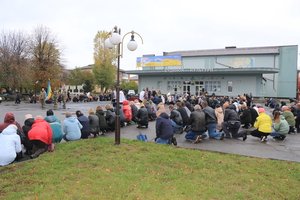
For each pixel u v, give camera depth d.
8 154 7.36
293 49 47.78
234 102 19.08
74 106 31.39
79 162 7.24
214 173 6.71
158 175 6.39
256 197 5.38
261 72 41.62
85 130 11.00
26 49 48.88
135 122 15.79
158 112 12.49
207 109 11.92
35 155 8.21
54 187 5.56
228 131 11.96
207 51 54.53
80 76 62.50
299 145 10.77
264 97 46.06
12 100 42.44
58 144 9.36
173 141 10.10
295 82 47.75
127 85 60.22
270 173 6.86
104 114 12.96
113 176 6.21
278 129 11.72
